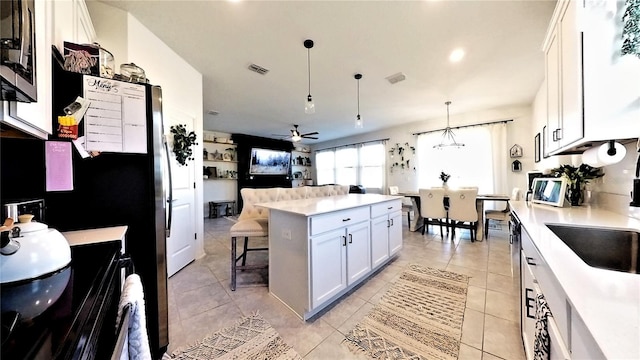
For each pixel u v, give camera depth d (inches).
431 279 98.0
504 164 198.8
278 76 133.8
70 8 58.1
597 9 47.2
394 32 93.4
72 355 18.5
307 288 71.1
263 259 122.3
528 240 51.1
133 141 54.9
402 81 141.6
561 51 63.8
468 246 142.6
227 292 88.4
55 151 47.0
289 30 92.3
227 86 148.5
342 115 218.7
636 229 50.0
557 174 94.8
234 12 82.4
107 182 55.6
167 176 74.4
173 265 103.9
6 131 36.4
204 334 65.2
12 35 23.8
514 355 56.7
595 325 19.8
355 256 89.5
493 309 75.8
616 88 44.1
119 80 53.9
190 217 118.9
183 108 113.9
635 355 16.4
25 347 18.3
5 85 24.3
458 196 155.5
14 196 43.8
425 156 244.4
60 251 28.2
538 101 157.6
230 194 294.0
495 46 103.7
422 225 188.5
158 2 78.4
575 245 54.2
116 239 45.4
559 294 30.1
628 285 26.3
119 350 25.3
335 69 125.9
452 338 62.9
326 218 76.9
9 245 24.0
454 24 89.0
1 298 22.2
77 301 25.3
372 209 99.7
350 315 73.7
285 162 334.6
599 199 78.3
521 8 80.4
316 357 57.1
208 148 276.4
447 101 180.1
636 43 37.8
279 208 80.6
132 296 32.1
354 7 80.0
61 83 48.4
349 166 322.3
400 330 66.4
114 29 80.5
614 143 50.7
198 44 101.7
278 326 68.5
